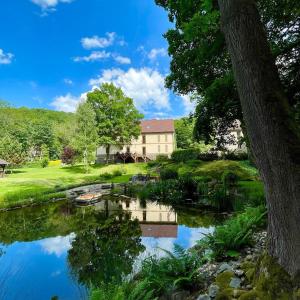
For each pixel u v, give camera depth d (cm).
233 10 330
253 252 550
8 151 4203
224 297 383
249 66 324
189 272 486
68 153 4084
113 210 1664
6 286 678
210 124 1045
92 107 3991
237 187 1659
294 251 309
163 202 1839
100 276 706
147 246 950
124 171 3641
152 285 492
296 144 314
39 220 1445
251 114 329
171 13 1005
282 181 313
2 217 1523
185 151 3431
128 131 4316
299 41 632
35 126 6812
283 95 330
